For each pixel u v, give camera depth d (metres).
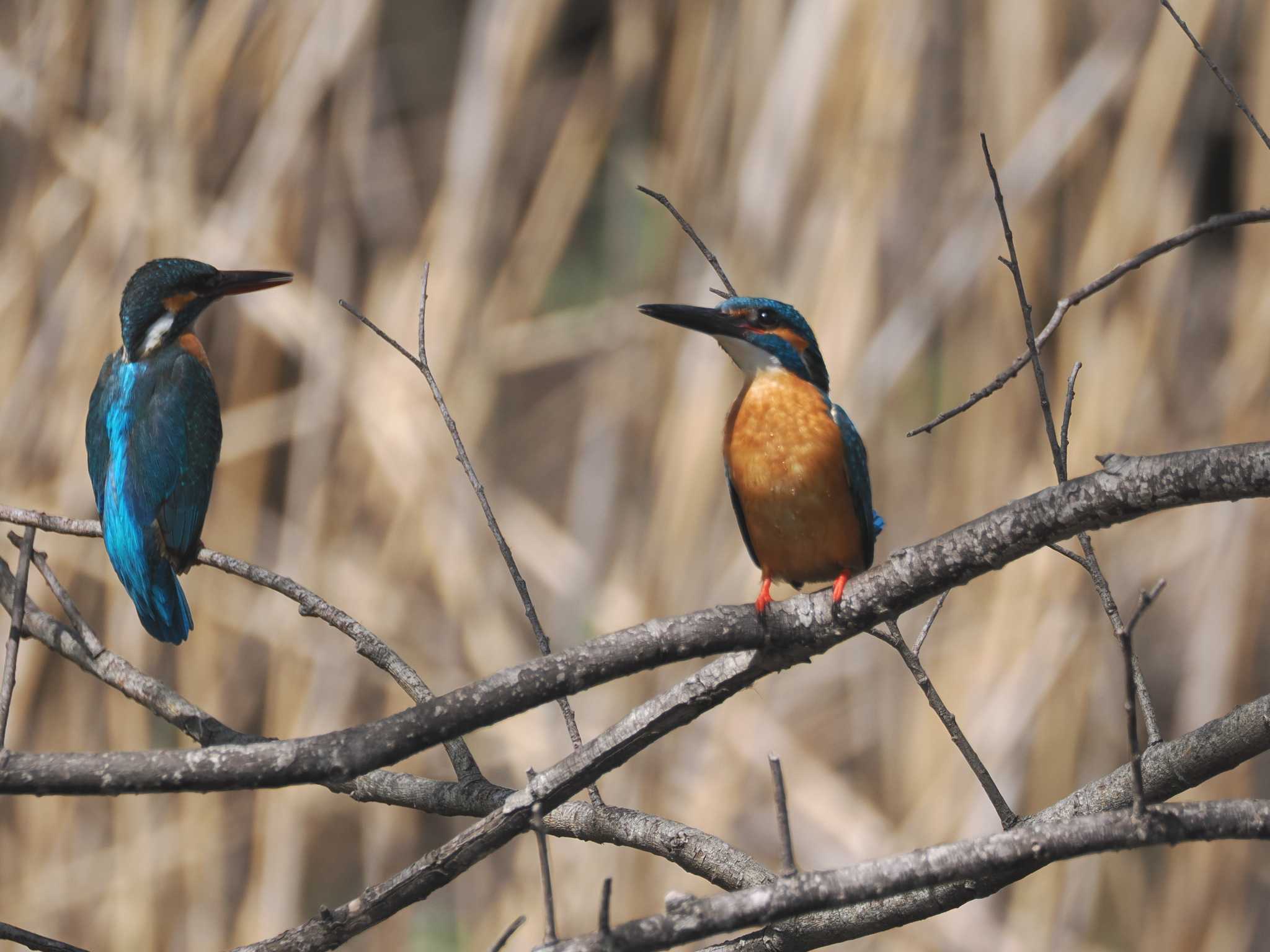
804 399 6.64
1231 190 15.76
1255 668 13.96
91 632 6.50
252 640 13.70
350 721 13.04
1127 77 12.63
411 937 13.62
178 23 14.14
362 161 14.44
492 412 14.16
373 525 13.64
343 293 14.06
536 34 14.05
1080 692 11.87
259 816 13.21
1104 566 12.77
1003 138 12.52
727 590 11.60
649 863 11.52
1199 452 4.21
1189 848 12.32
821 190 12.19
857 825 12.15
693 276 12.45
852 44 12.30
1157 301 12.20
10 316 13.59
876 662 12.92
